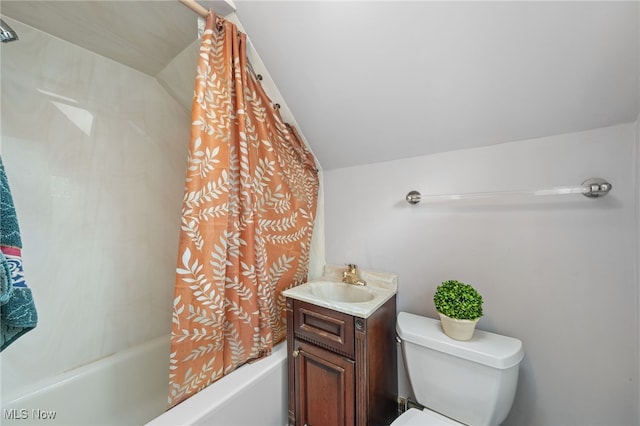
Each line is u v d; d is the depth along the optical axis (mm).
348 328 985
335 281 1453
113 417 1230
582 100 808
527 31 749
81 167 1270
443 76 934
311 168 1518
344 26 954
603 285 841
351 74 1074
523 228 975
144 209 1500
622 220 808
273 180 1260
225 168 1006
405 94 1042
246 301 1097
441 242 1162
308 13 974
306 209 1475
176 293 896
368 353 967
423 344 953
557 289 916
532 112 895
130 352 1348
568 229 896
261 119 1215
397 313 1291
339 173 1515
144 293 1492
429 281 1201
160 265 1565
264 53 1186
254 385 1041
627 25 658
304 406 1121
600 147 833
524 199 969
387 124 1178
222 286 991
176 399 900
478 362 836
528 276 968
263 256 1156
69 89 1233
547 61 780
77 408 1141
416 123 1114
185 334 912
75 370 1195
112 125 1376
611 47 698
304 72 1162
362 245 1430
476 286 1077
